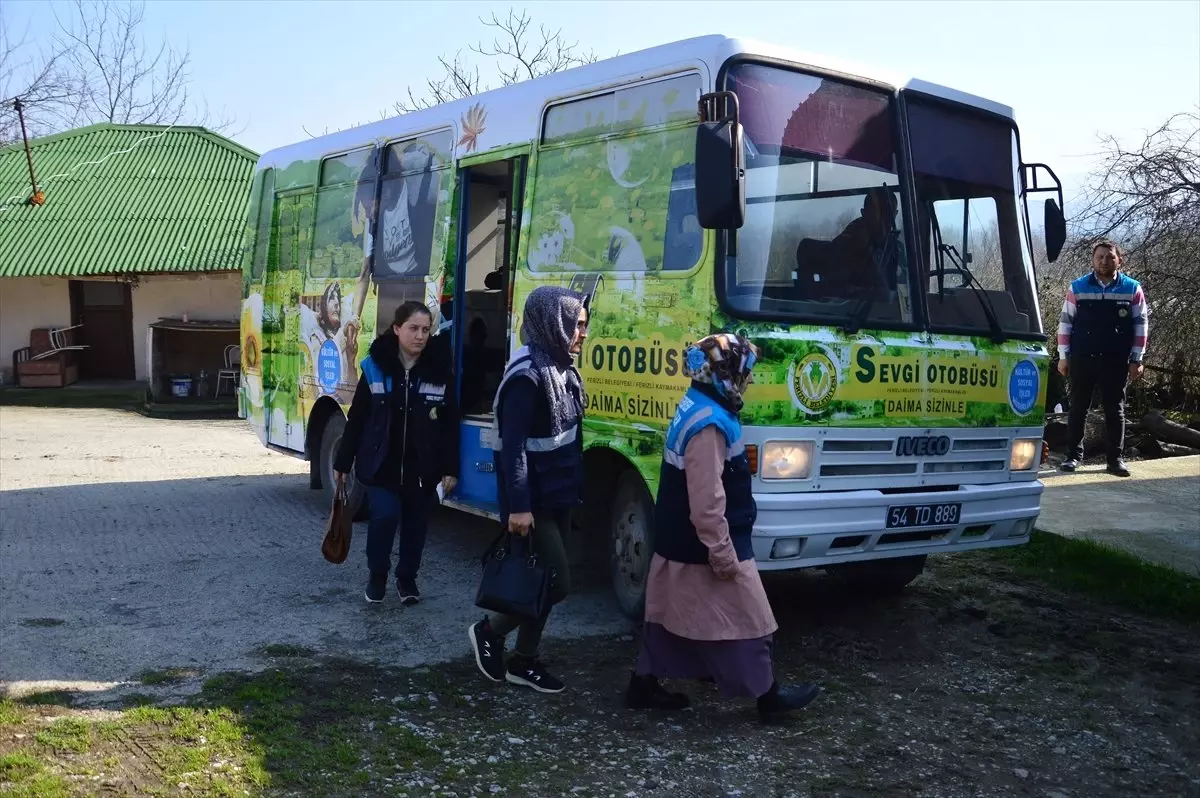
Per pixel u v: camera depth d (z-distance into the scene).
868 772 4.37
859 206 5.78
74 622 6.19
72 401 20.16
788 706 4.80
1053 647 5.96
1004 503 6.05
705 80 5.51
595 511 6.44
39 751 4.34
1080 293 9.82
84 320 23.23
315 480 9.52
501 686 5.26
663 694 4.98
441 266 7.52
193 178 24.25
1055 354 12.51
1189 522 8.12
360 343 8.62
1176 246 12.35
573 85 6.49
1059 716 4.98
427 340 6.49
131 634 5.97
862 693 5.25
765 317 5.32
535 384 4.91
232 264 20.95
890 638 6.11
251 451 14.07
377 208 8.52
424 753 4.45
